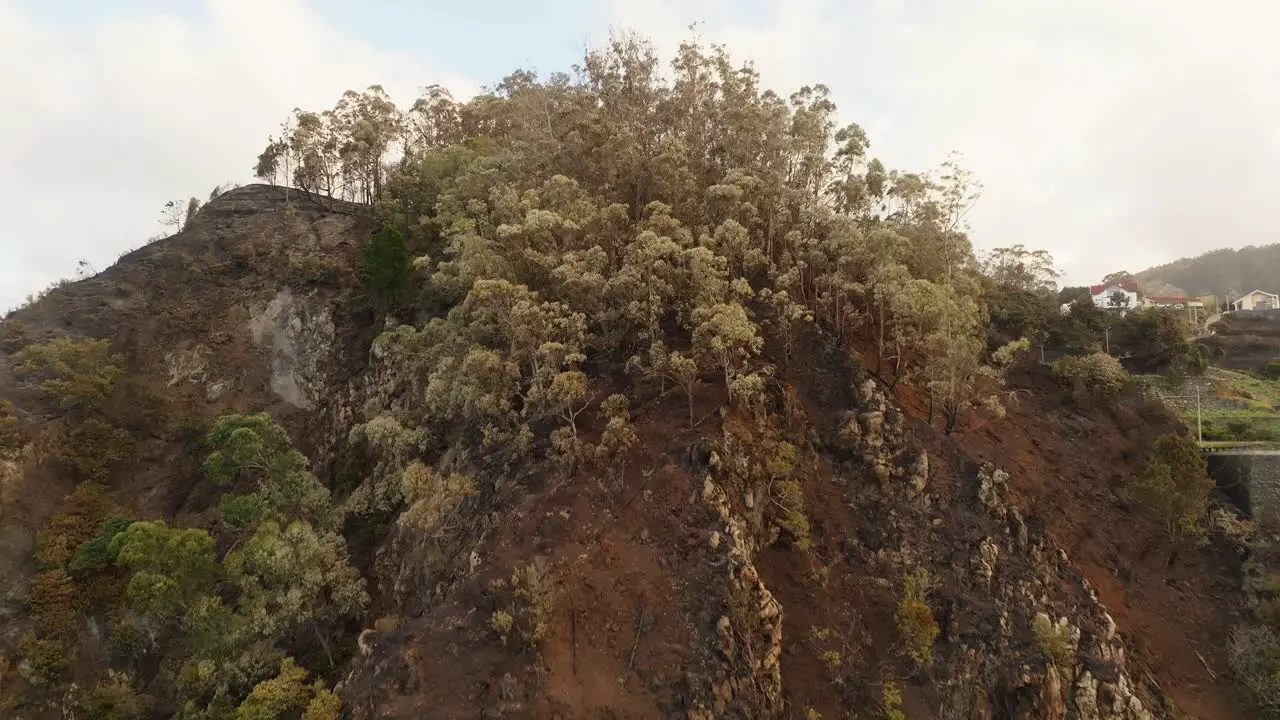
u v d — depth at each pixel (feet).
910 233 150.92
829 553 107.86
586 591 93.09
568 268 123.03
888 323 144.87
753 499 106.73
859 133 164.45
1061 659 96.27
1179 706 103.65
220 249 208.54
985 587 103.81
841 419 122.42
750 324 112.98
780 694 90.22
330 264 198.29
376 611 120.16
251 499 124.98
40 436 152.35
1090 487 133.80
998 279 213.05
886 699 90.89
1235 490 138.72
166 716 116.37
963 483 116.47
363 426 141.18
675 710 83.30
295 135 226.38
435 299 167.53
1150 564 123.75
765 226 152.15
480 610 93.81
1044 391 161.27
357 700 90.79
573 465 108.27
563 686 85.05
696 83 168.35
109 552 122.93
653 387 121.19
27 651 123.95
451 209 167.32
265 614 107.24
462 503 117.50
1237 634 113.09
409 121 244.83
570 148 154.40
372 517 139.85
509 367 118.73
